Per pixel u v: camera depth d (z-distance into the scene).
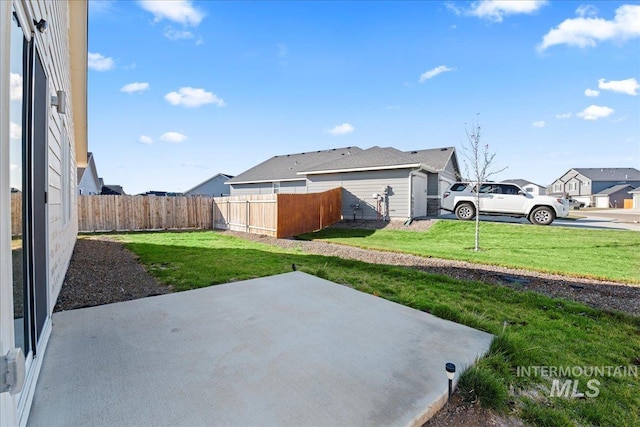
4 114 1.21
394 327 2.92
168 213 14.23
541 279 5.16
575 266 6.02
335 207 14.41
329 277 4.93
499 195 12.08
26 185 1.93
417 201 14.23
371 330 2.84
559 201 11.21
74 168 8.56
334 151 23.53
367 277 5.10
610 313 3.61
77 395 1.81
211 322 2.95
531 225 11.12
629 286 4.81
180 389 1.89
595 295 4.39
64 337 2.58
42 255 2.49
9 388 1.12
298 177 20.61
